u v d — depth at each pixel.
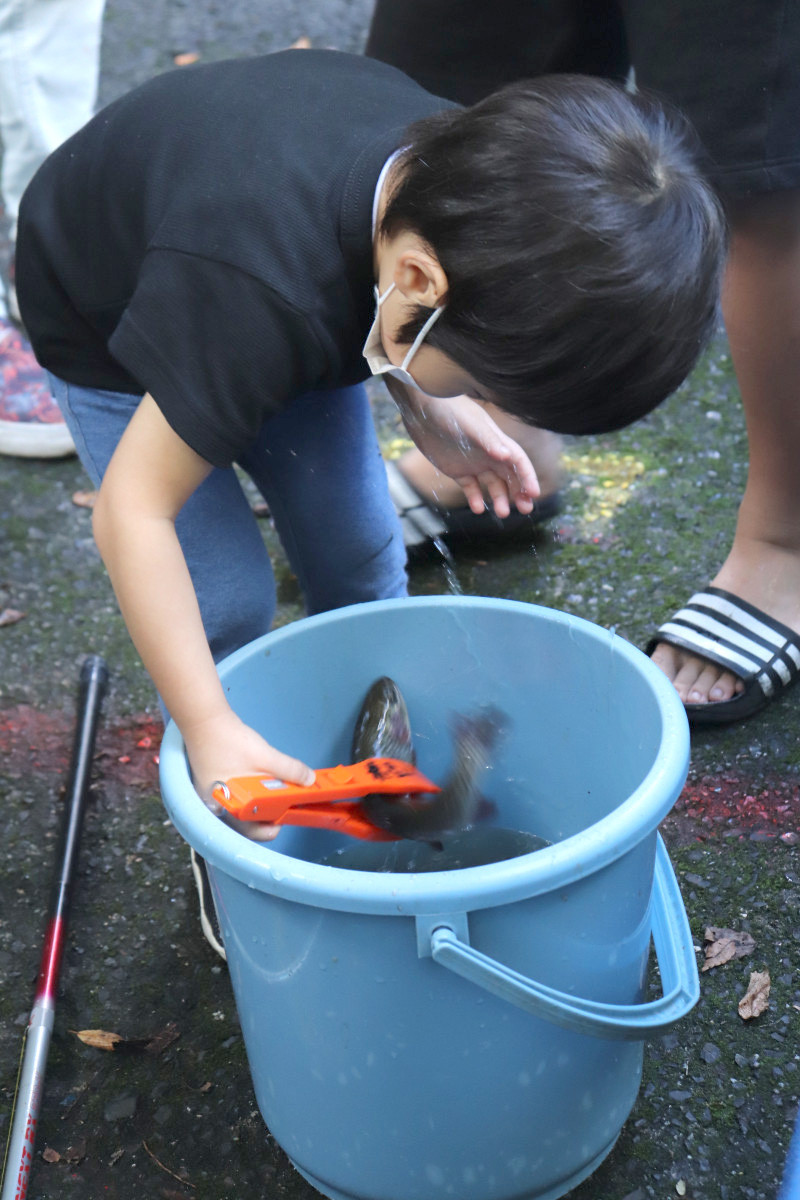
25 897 1.50
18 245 1.34
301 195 1.05
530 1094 1.02
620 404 0.95
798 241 1.40
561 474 2.08
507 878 0.89
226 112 1.14
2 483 2.28
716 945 1.34
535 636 1.24
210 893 1.37
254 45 3.55
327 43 3.53
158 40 3.62
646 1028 0.95
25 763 1.70
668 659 1.67
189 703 1.08
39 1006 1.29
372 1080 1.00
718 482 2.08
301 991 0.98
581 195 0.90
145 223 1.14
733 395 2.28
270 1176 1.18
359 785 1.12
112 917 1.47
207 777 1.07
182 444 1.06
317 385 1.17
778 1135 1.16
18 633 1.94
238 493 1.39
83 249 1.24
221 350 1.04
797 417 1.51
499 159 0.93
